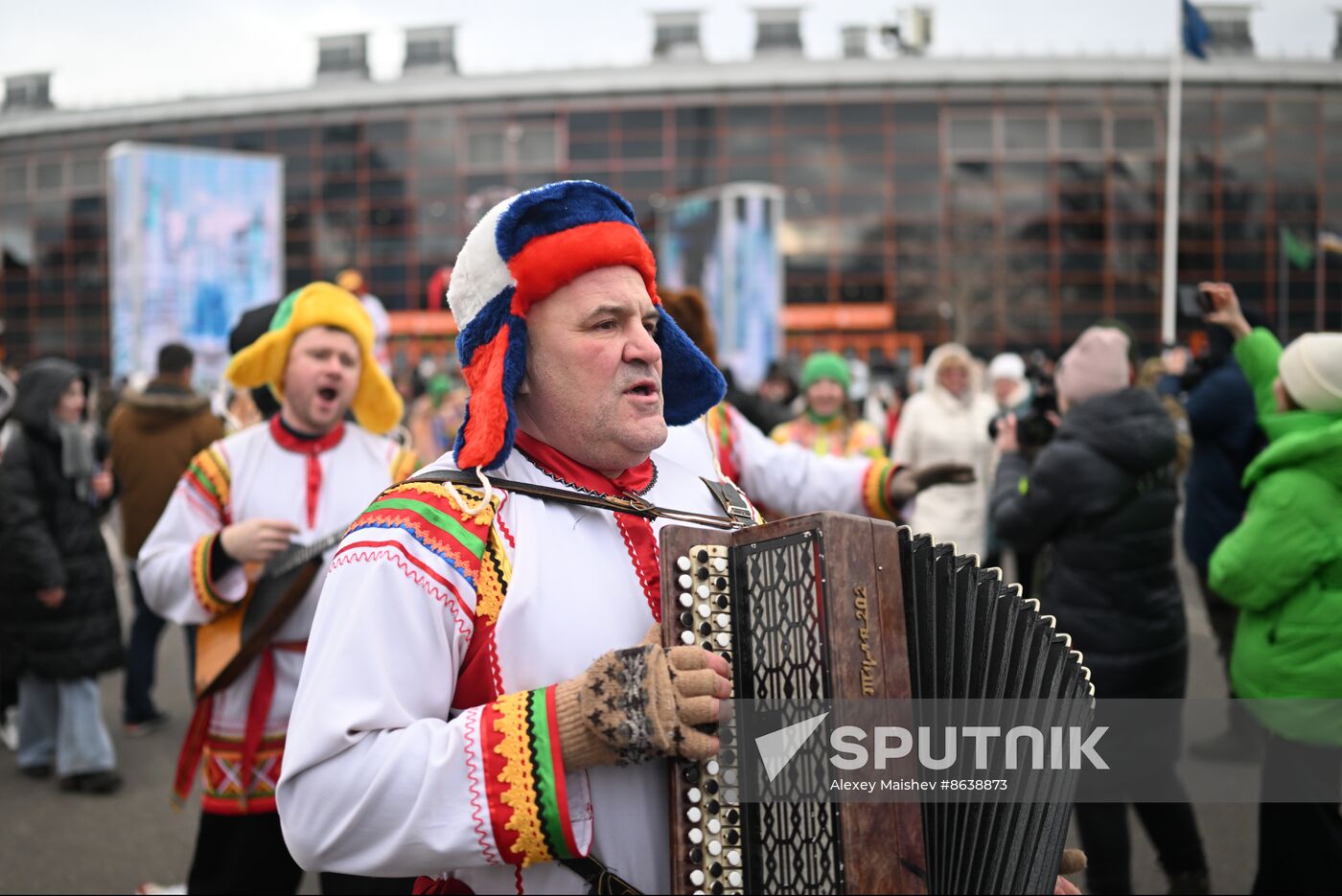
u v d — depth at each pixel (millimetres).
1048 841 1602
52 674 5090
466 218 38938
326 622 1646
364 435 3635
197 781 5324
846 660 1474
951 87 38188
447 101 39031
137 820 4871
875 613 1509
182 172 21281
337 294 3523
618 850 1626
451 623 1642
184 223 21312
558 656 1656
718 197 24344
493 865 1608
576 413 1733
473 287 1729
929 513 6738
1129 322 38000
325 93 39438
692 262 25453
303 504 3439
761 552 1563
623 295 1729
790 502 3064
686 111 38562
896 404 19125
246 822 3191
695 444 2178
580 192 1729
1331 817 3055
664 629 1573
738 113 38562
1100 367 3697
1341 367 3098
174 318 21234
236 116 40250
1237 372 4793
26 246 42000
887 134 38469
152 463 5938
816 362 6574
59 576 5066
